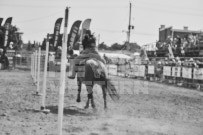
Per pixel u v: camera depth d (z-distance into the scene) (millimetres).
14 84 16391
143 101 11688
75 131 6273
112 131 6410
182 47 25000
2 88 14125
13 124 6641
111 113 8688
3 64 32406
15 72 28625
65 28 4656
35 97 11305
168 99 12633
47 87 15430
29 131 6070
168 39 28891
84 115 8242
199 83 17453
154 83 21094
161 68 22297
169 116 8578
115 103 10914
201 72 16922
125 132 6379
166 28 47688
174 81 20266
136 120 7738
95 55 9148
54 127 6504
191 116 8750
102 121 7430
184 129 6969
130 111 9148
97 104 10438
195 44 24641
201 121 8055
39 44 11992
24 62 35531
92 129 6516
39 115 7801
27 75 24453
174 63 21156
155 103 11211
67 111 8781
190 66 18750
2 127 6309
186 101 12195
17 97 11070
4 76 22688
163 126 7176
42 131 6109
